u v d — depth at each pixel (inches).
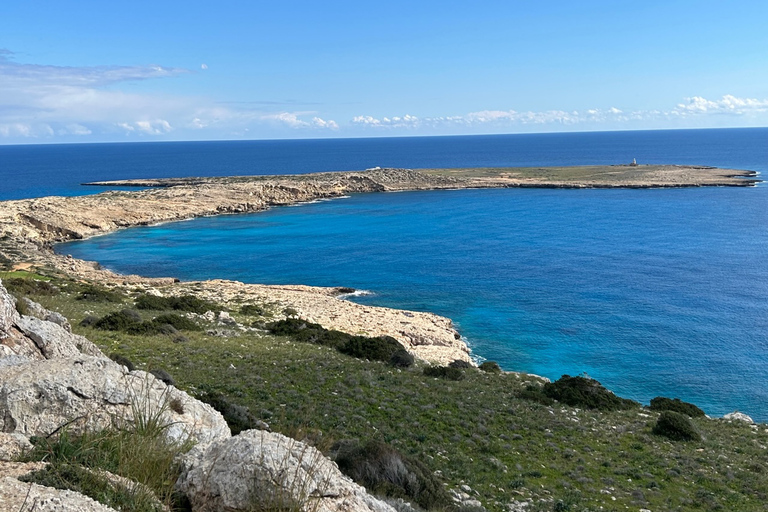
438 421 879.1
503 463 745.6
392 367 1269.7
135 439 269.9
